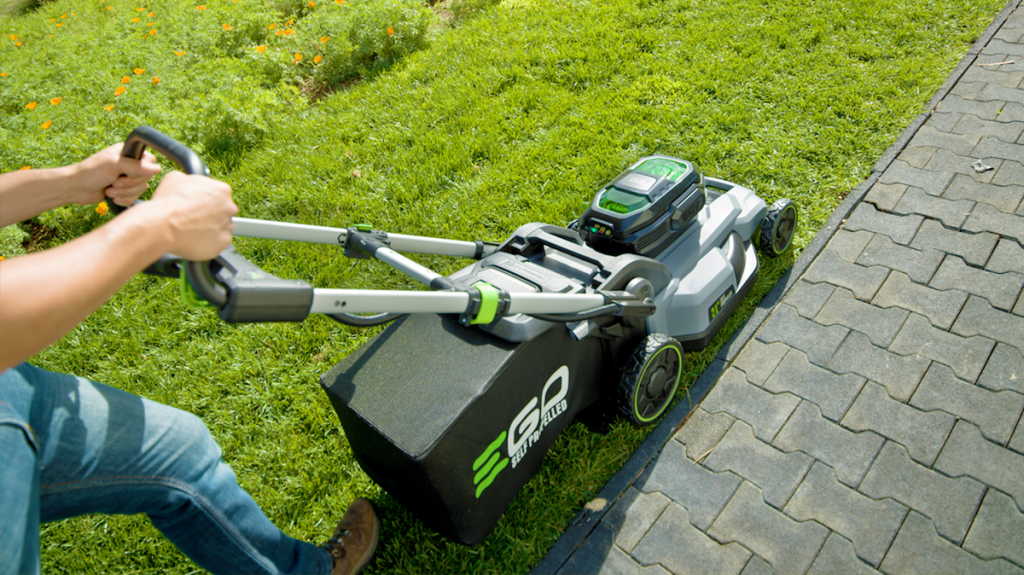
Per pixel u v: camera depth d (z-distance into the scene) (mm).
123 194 1529
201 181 1076
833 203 3684
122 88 5043
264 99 5211
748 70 4828
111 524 2549
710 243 2945
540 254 2711
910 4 5262
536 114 4871
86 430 1322
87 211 4328
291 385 3096
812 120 4262
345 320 1979
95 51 7125
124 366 3352
